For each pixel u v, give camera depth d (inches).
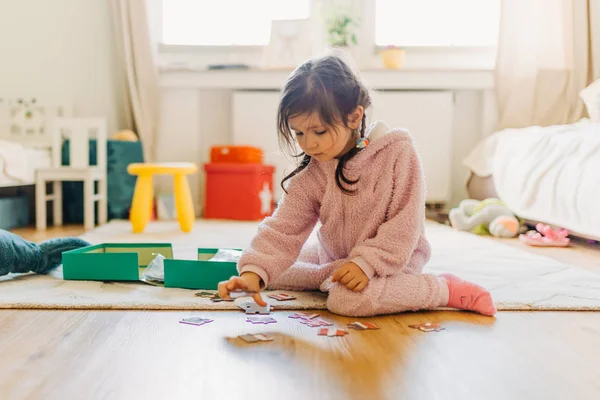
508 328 39.9
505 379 29.9
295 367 31.2
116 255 52.6
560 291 51.0
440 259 69.2
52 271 57.7
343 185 45.3
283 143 46.2
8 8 128.0
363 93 43.1
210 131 136.2
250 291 41.3
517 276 58.4
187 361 32.0
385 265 42.7
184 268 50.0
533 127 107.9
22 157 101.3
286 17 132.8
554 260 68.6
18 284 51.6
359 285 42.1
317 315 42.6
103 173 116.0
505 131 115.7
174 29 134.0
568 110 122.0
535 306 45.3
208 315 42.6
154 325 39.6
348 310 42.4
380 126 46.9
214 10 133.2
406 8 132.1
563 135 92.6
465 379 29.8
